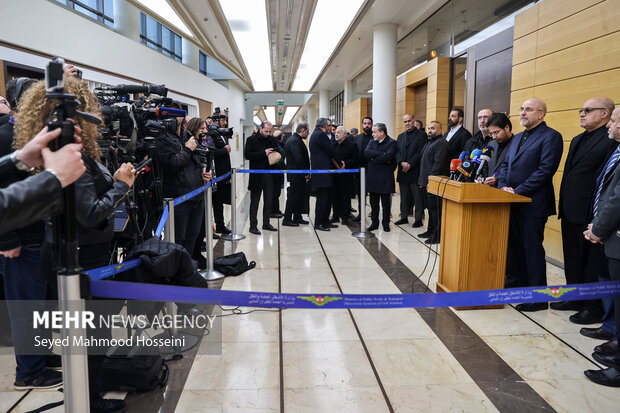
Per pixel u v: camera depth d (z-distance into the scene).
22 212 0.99
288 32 9.45
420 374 2.28
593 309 2.91
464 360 2.43
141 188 2.77
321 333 2.77
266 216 6.02
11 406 1.96
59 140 1.12
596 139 3.01
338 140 6.27
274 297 1.62
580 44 3.87
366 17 8.54
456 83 7.51
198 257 4.20
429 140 5.28
